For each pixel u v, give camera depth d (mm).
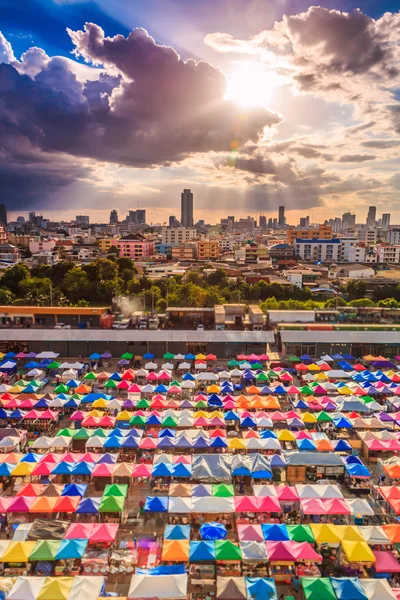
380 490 33531
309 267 195000
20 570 26625
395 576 26703
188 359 70438
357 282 147625
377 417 46531
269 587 24266
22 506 31141
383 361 66938
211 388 54906
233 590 24141
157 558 28484
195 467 36312
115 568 27250
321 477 37625
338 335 75062
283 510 32625
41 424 46875
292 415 46062
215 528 29172
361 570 27078
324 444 39875
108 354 70312
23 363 70688
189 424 45344
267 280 155500
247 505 31406
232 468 36406
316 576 26438
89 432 41812
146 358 71562
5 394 52062
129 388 55094
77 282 124438
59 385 54469
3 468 35688
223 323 86062
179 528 28906
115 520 31812
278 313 88312
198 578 26500
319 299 142375
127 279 142625
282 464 37125
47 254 192625
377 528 29000
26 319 86500
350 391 54625
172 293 121188
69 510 30875
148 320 88312
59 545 27438
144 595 23781
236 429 46219
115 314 93500
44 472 35438
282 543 27172
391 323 89938
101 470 35469
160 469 35938
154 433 43875
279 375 60438
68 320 86812
